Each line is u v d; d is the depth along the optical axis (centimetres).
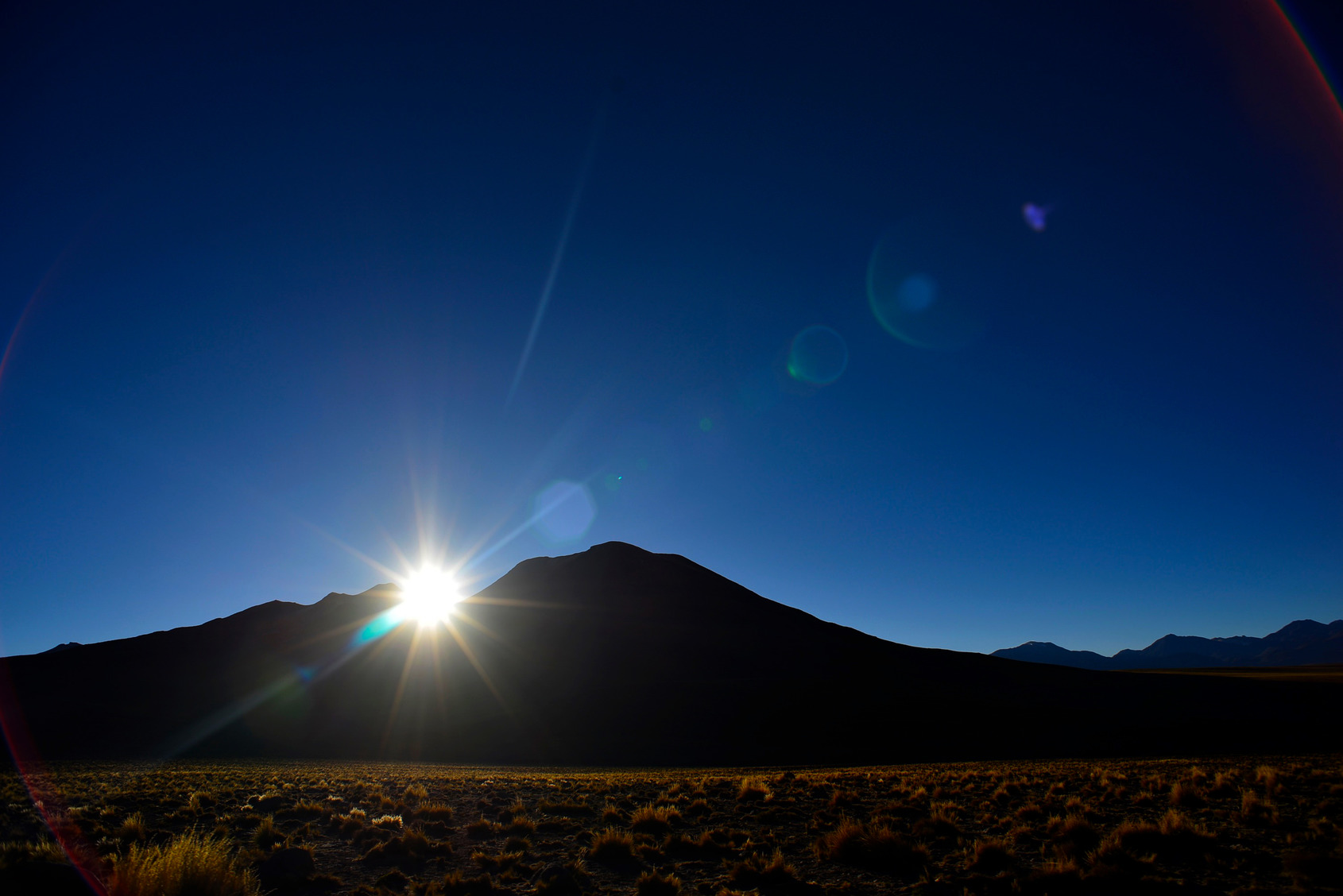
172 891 913
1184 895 995
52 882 910
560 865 1217
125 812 1839
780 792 2323
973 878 1120
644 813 1677
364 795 2352
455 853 1422
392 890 1144
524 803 2131
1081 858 1206
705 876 1223
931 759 5625
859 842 1310
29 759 5812
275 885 1134
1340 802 1684
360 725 7694
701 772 4425
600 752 6438
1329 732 5884
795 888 1122
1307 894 973
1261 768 2312
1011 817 1670
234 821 1720
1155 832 1275
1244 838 1336
